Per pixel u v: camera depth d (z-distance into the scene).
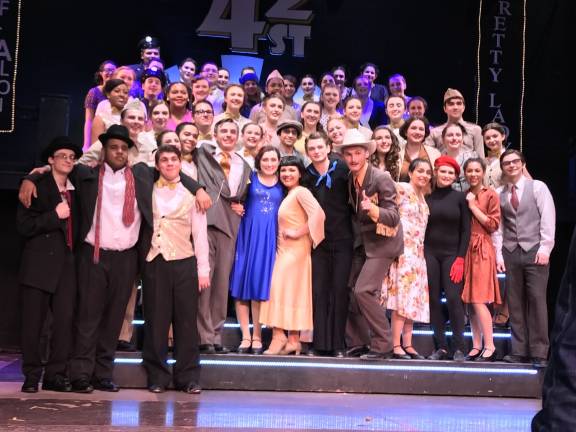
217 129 5.11
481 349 5.35
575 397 1.39
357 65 9.03
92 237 4.46
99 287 4.45
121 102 5.38
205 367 4.77
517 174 5.34
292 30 8.97
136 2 8.78
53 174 4.46
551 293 7.55
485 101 8.92
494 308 5.70
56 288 4.41
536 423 1.47
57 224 4.35
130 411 3.80
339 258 5.03
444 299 5.71
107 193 4.48
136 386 4.67
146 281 4.57
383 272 4.92
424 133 5.64
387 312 5.66
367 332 5.22
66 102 6.88
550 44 8.97
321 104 6.94
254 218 5.03
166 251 4.53
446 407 4.41
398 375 4.89
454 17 9.08
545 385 1.47
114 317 4.52
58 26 8.59
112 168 4.54
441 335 5.21
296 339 5.06
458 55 9.05
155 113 5.65
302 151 5.75
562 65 8.98
